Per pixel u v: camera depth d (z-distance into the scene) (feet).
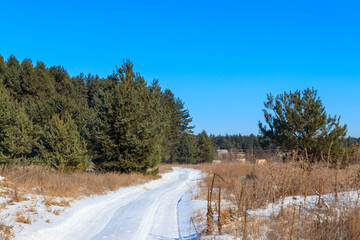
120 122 68.33
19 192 33.06
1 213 24.08
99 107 72.74
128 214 30.99
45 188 37.88
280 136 52.13
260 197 28.17
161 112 84.94
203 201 35.81
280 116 52.60
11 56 240.73
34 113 103.35
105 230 24.16
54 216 26.45
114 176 59.16
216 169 83.10
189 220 26.89
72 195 37.52
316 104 49.83
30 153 75.77
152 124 73.61
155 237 22.09
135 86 79.10
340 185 26.18
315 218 19.43
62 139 65.10
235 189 35.81
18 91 182.09
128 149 72.08
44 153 64.39
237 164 78.23
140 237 22.04
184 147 198.29
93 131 69.92
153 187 60.75
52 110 103.60
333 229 16.94
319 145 46.57
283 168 31.04
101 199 39.96
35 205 28.66
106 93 72.18
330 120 48.62
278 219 20.51
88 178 50.62
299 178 29.35
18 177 38.91
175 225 26.08
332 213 19.07
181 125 201.36
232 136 446.19
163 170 103.60
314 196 26.13
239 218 23.08
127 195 46.96
